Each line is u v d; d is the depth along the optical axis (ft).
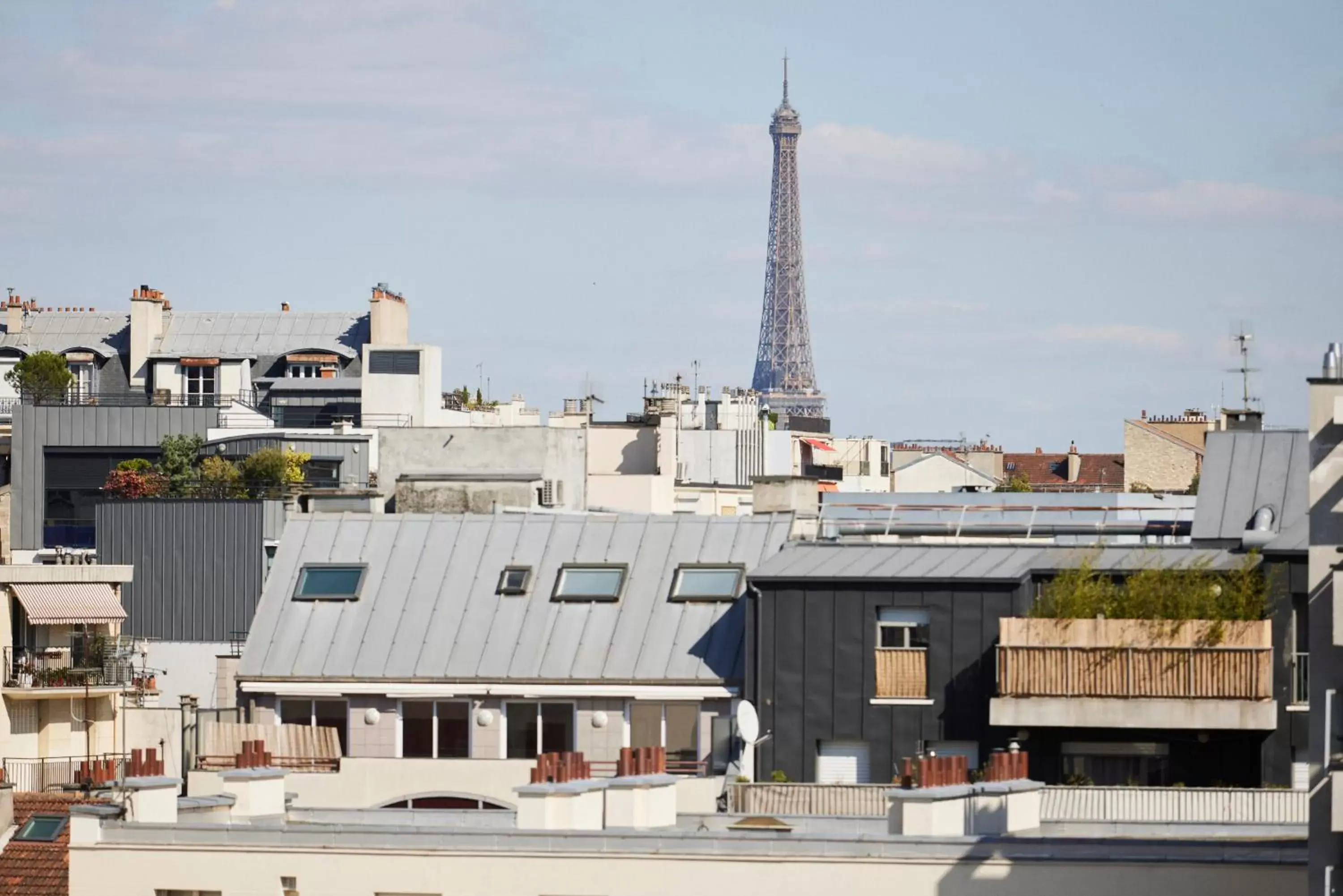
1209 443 508.53
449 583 527.81
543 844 335.47
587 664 501.56
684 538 527.40
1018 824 350.02
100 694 630.33
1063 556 468.75
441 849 338.75
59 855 460.55
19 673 623.36
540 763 360.48
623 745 496.23
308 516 549.54
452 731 508.12
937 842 320.70
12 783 569.64
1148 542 515.91
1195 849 314.35
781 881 325.21
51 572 632.38
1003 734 451.53
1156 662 440.04
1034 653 444.55
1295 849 313.73
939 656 456.86
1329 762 311.88
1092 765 448.24
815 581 464.24
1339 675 315.17
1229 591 442.50
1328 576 317.63
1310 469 323.78
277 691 512.63
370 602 526.57
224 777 387.55
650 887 330.13
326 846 342.85
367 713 509.76
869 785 433.48
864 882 321.52
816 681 463.01
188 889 346.54
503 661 506.48
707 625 505.25
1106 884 312.71
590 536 531.91
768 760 463.83
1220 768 441.27
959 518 562.25
